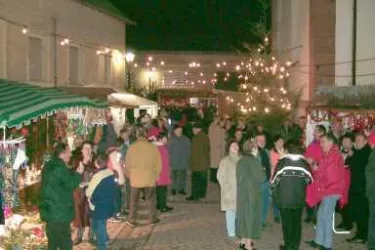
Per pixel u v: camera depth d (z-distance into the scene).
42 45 18.81
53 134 15.96
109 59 26.34
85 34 22.86
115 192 10.66
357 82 22.03
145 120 17.39
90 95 19.33
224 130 18.98
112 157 12.88
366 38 21.89
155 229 13.05
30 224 10.77
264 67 25.70
